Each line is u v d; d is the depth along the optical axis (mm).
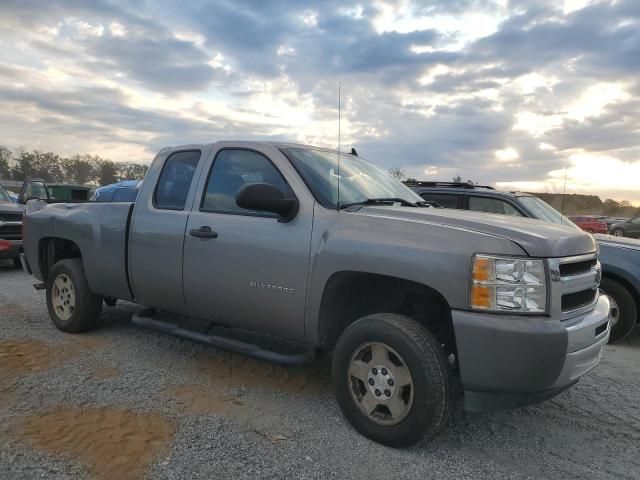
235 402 3945
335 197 3889
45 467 2943
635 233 26359
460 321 3059
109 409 3723
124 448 3182
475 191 7449
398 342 3217
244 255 3967
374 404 3371
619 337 6105
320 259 3590
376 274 3383
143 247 4691
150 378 4355
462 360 3082
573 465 3238
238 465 3053
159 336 5559
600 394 4441
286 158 4035
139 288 4816
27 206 6238
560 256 3148
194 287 4324
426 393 3131
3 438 3244
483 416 3910
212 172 4434
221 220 4172
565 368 3037
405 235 3334
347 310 3781
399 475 3027
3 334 5453
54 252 5906
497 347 2980
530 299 3000
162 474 2924
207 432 3441
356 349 3443
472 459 3256
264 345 4934
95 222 5176
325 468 3061
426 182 8164
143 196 4852
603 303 3750
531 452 3387
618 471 3184
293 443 3342
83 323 5484
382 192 4375
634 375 4992
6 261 11312
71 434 3330
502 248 3051
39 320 6102
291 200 3773
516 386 2994
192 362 4789
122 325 5945
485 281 3023
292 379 4445
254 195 3619
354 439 3424
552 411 4059
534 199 7402
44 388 4043
